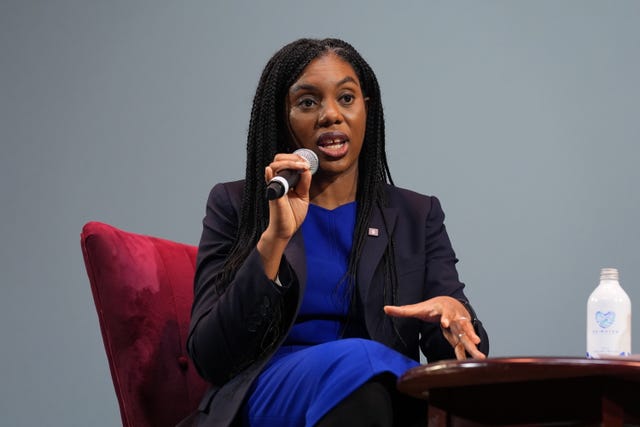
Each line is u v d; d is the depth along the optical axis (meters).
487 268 9.88
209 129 10.51
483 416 4.34
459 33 10.17
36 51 10.93
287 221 5.50
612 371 3.96
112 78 10.76
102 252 6.50
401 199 6.69
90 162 10.70
